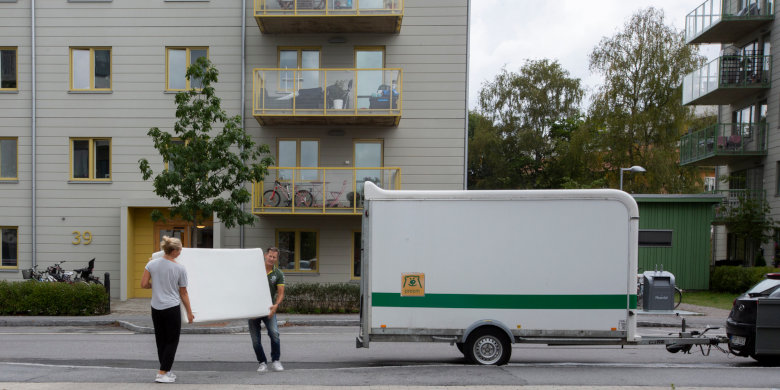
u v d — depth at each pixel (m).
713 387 7.62
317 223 20.67
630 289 9.09
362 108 19.39
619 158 34.47
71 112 20.72
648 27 34.28
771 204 25.72
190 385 7.29
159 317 7.37
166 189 15.41
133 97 20.69
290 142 20.81
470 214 9.21
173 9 20.78
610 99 34.81
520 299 9.12
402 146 20.69
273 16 19.36
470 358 9.19
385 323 9.20
